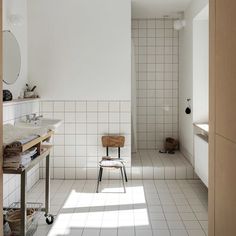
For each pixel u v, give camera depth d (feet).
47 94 14.38
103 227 9.37
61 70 14.29
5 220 8.43
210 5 4.85
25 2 13.91
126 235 8.84
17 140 7.16
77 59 14.25
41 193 12.49
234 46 3.74
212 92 4.75
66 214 10.36
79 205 11.19
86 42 14.19
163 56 18.33
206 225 9.48
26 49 14.14
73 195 12.27
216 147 4.53
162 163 15.14
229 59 3.93
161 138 18.49
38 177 14.37
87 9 14.10
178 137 18.49
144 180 14.35
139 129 18.47
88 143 14.48
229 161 3.95
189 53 15.23
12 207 9.87
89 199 11.83
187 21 15.75
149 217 10.11
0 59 5.28
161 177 14.47
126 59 14.25
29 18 14.12
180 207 10.98
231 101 3.86
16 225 8.16
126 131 14.47
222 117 4.24
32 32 14.17
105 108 14.42
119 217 10.12
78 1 14.07
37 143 8.23
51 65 14.26
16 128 8.39
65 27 14.15
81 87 14.35
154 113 18.47
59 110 14.42
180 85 17.87
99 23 14.12
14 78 12.42
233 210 3.80
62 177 14.56
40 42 14.20
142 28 18.26
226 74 4.06
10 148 6.94
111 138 14.03
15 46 12.48
